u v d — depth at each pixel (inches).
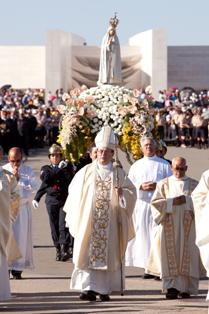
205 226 1040.2
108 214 1152.2
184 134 4089.6
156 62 5610.2
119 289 1155.9
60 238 1486.2
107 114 1392.7
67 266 1438.2
